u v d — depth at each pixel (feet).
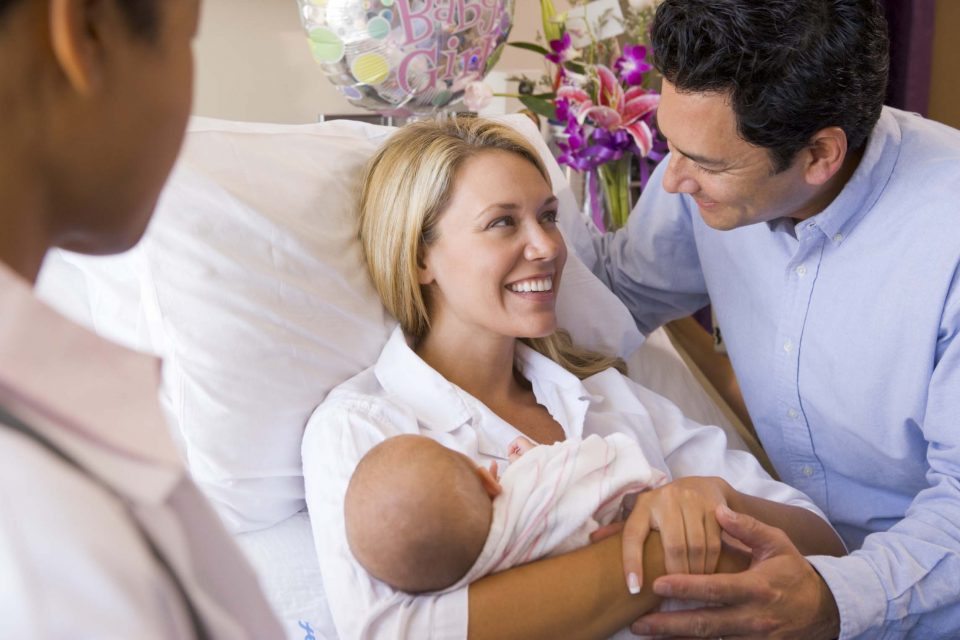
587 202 6.37
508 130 4.68
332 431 4.05
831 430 4.76
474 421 4.43
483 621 3.44
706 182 4.09
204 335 4.25
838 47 3.67
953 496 4.10
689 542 3.71
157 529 1.33
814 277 4.57
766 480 4.77
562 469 3.79
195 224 4.29
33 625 1.09
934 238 4.18
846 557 3.92
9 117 1.36
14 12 1.31
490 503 3.62
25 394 1.25
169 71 1.50
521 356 4.92
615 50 6.13
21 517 1.14
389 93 5.38
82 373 1.33
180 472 1.37
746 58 3.63
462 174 4.45
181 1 1.50
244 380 4.30
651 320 5.81
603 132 5.81
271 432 4.37
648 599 3.67
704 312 7.82
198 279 4.26
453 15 5.10
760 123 3.76
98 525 1.20
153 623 1.18
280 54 6.65
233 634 1.40
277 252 4.47
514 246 4.41
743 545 3.94
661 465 4.81
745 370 5.15
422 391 4.44
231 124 4.76
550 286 4.53
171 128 1.54
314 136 4.94
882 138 4.30
